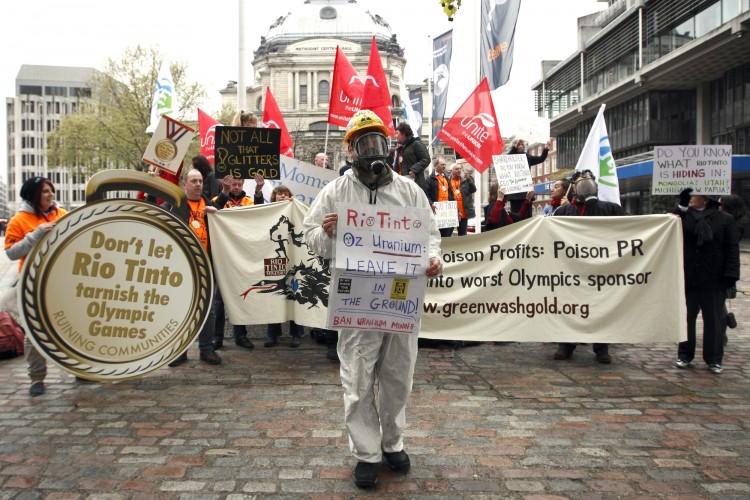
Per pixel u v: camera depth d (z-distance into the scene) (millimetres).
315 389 5250
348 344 3545
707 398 5035
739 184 29531
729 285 5855
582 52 42656
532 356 6531
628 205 41000
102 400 4945
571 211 6781
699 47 27844
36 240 4785
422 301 3516
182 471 3602
